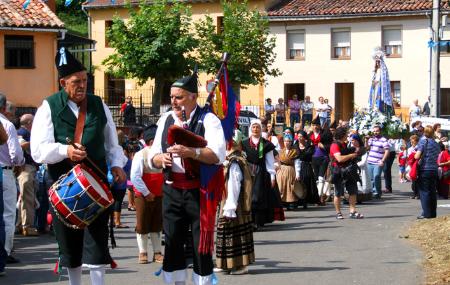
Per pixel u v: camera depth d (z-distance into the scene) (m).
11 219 10.67
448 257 10.29
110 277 9.59
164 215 7.26
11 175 10.61
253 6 44.56
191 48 33.06
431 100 28.28
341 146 15.66
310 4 44.28
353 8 42.62
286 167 17.72
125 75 34.12
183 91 7.27
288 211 17.47
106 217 6.71
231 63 30.80
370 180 19.44
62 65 6.71
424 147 14.87
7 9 30.47
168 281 7.28
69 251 6.77
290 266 10.23
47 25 30.55
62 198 6.42
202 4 46.00
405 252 11.09
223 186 7.24
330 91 43.56
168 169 7.18
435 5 28.08
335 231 13.71
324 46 43.50
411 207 17.81
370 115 20.73
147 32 33.16
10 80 30.55
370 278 9.26
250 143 13.92
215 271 9.84
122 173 6.93
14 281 9.41
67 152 6.55
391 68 42.25
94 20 48.72
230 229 9.75
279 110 39.53
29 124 13.31
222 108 8.36
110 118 6.98
